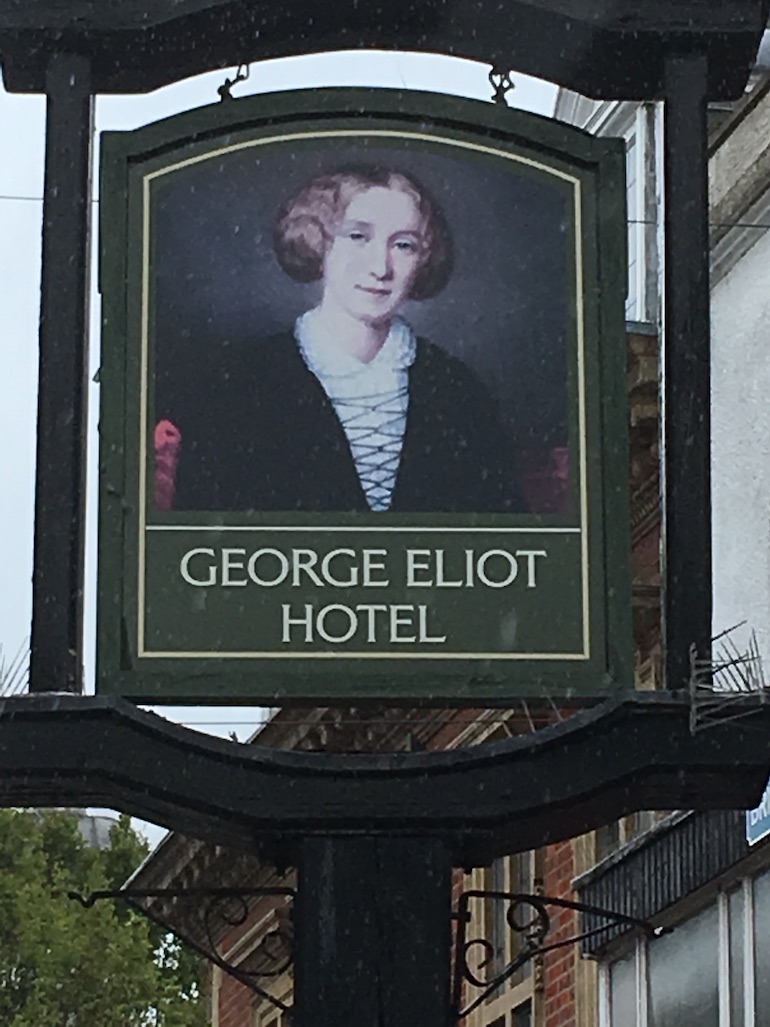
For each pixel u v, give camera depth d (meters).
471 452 9.85
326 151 10.20
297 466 9.80
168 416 9.83
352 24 10.49
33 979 45.06
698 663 9.64
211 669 9.53
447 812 9.38
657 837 15.68
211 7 10.27
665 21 10.35
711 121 18.31
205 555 9.66
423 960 9.30
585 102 20.39
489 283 10.07
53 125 10.20
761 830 14.00
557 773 9.44
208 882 27.95
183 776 9.38
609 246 10.09
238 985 30.00
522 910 21.28
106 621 9.55
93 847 50.66
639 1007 16.09
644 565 18.95
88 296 10.14
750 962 14.52
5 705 9.34
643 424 18.38
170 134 10.15
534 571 9.73
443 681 9.57
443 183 10.18
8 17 10.16
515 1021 21.23
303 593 9.65
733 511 16.52
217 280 10.01
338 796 9.39
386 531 9.74
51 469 9.84
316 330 9.98
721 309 17.06
